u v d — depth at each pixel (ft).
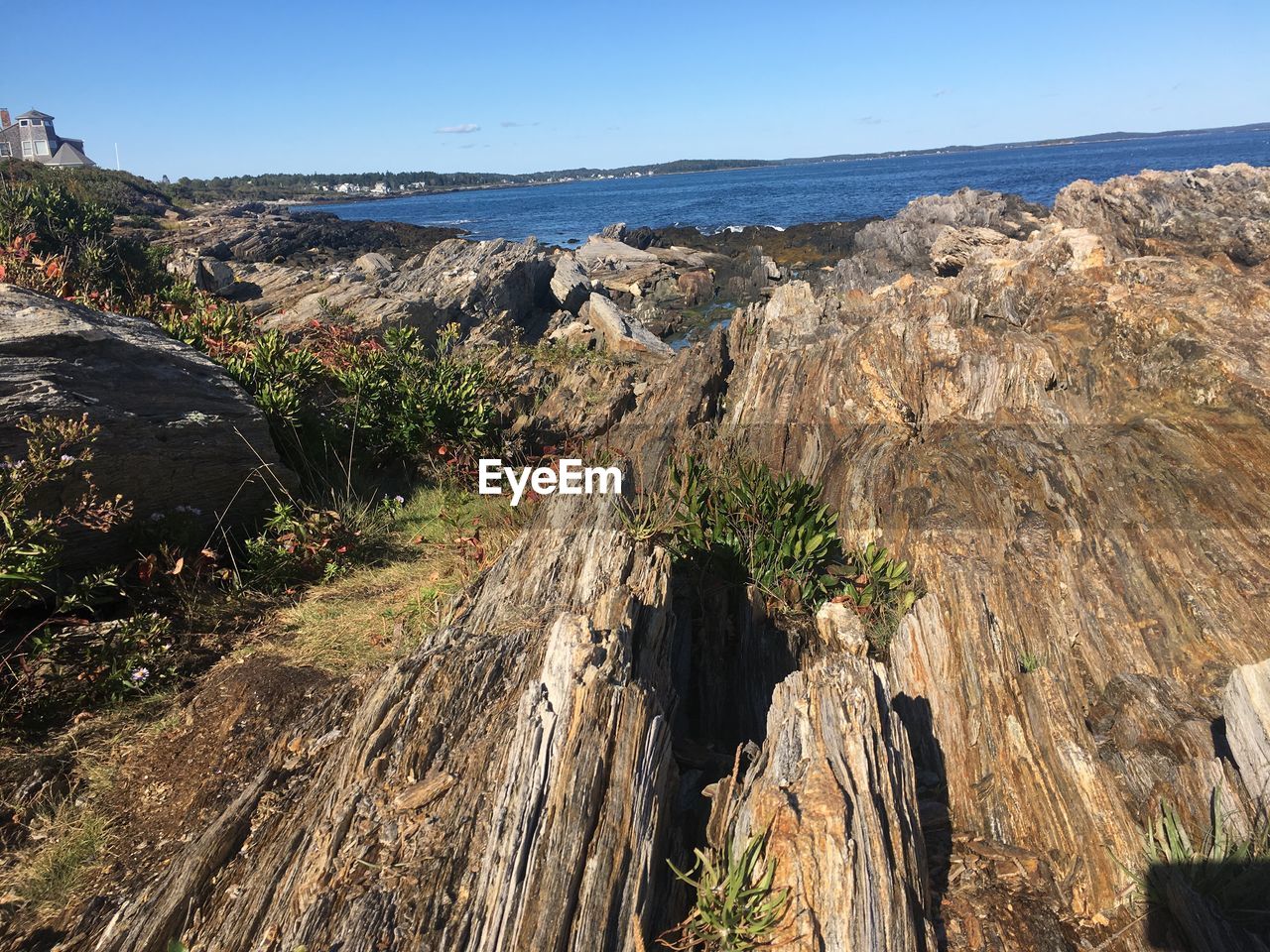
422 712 11.60
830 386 30.83
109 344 19.57
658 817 10.24
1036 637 17.80
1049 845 12.33
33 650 14.51
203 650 16.40
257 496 21.45
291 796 11.42
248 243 149.59
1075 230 52.70
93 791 12.50
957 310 37.96
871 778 10.88
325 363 29.50
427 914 8.80
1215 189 73.92
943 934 10.75
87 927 10.12
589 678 11.11
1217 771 12.63
